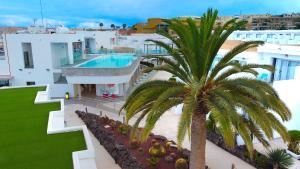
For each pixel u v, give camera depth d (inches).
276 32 1419.8
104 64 1145.4
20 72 1023.6
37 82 1031.0
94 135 661.9
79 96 1026.1
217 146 576.1
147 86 376.5
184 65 371.9
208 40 331.9
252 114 325.1
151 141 594.6
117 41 2014.0
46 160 340.5
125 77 965.2
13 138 408.5
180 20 348.5
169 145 552.4
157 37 2020.2
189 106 304.3
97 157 544.4
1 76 1023.0
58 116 503.8
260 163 473.7
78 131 431.5
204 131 366.0
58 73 1045.2
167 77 1408.7
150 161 483.2
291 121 550.6
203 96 341.1
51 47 1008.9
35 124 466.9
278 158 454.9
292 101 544.1
